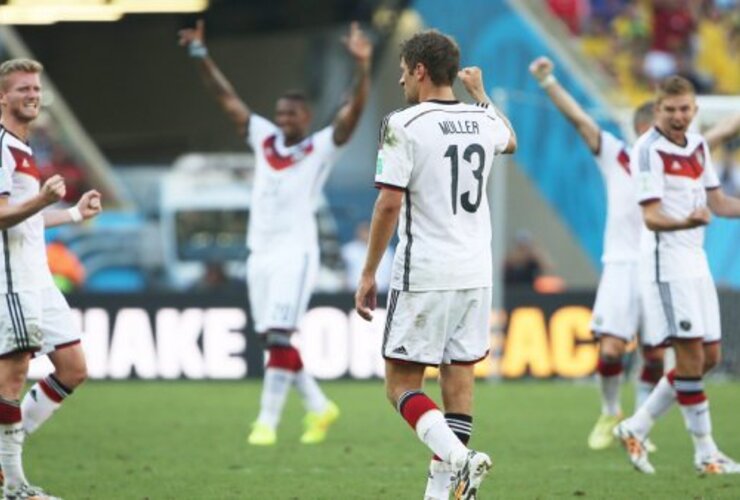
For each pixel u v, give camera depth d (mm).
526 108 69938
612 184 36812
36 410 27734
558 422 42969
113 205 85125
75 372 27594
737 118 33188
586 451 36062
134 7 89500
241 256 82000
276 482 30359
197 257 81750
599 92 69812
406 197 23344
